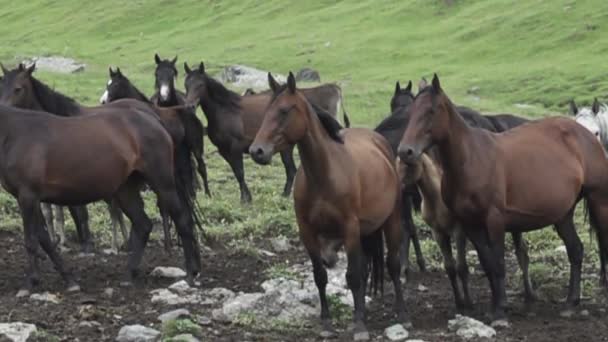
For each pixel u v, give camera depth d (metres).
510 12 58.88
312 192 10.88
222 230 17.19
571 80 43.81
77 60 47.72
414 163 11.42
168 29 70.88
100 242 16.77
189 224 14.18
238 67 42.47
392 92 35.75
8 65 42.88
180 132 15.16
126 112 13.85
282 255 16.08
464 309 12.48
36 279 13.13
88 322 11.49
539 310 12.75
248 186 21.83
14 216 17.83
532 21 56.25
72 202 13.35
